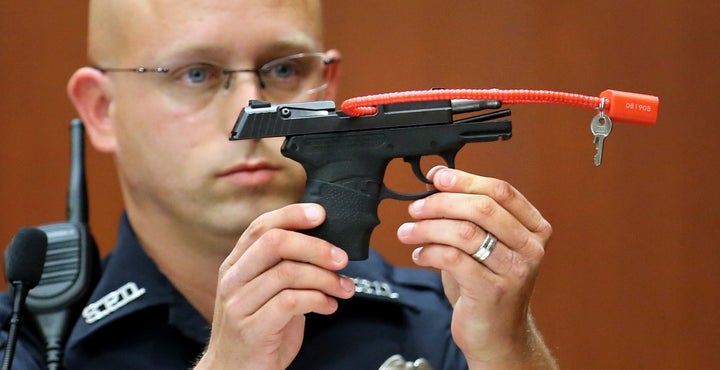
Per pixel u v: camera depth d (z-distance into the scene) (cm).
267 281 473
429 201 471
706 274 839
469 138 464
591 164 845
